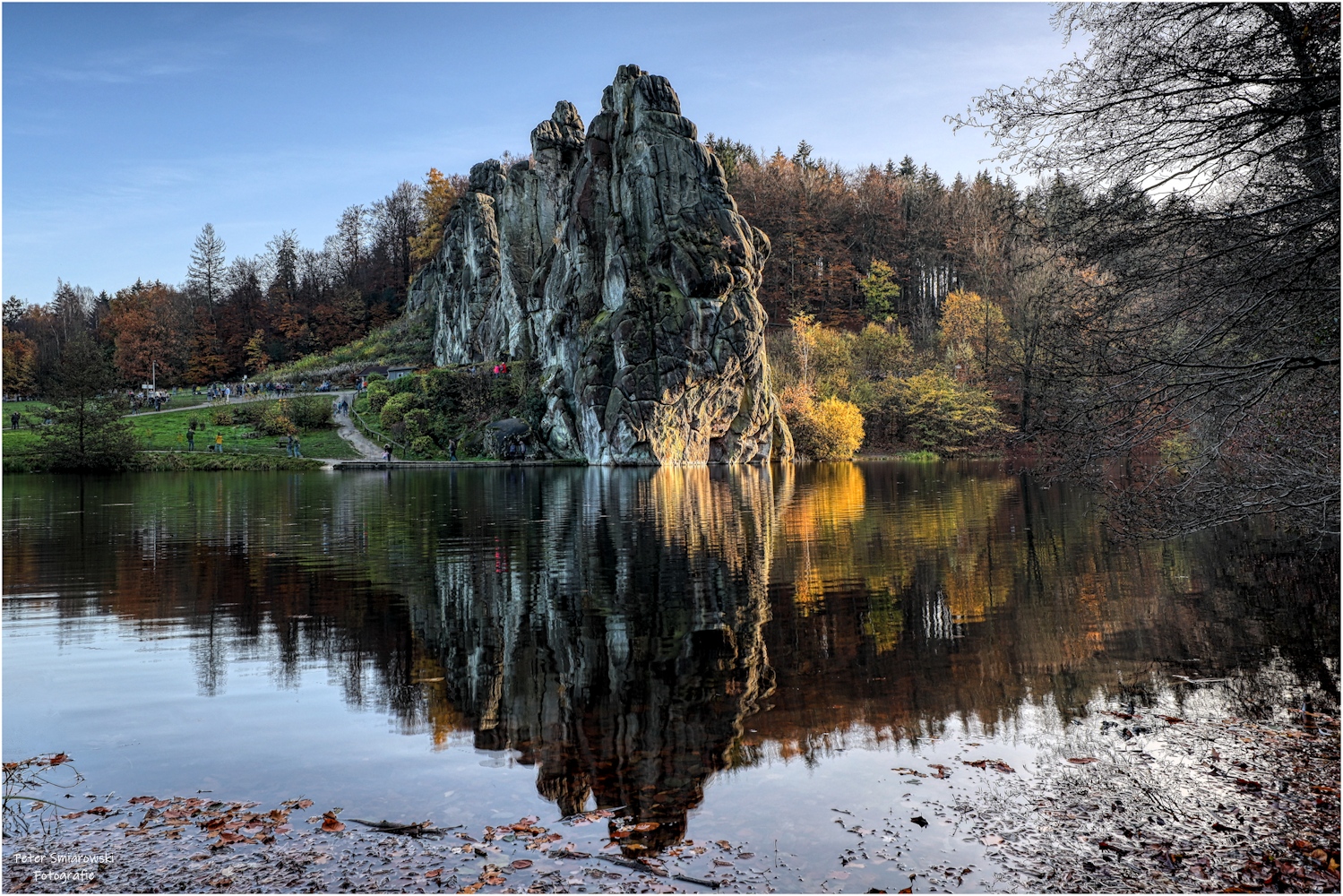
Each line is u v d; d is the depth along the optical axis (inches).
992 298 3065.9
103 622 491.5
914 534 850.1
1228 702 331.0
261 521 981.8
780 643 435.5
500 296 3208.7
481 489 1470.2
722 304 2422.5
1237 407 351.3
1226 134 319.9
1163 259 347.9
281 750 295.7
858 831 229.0
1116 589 558.3
